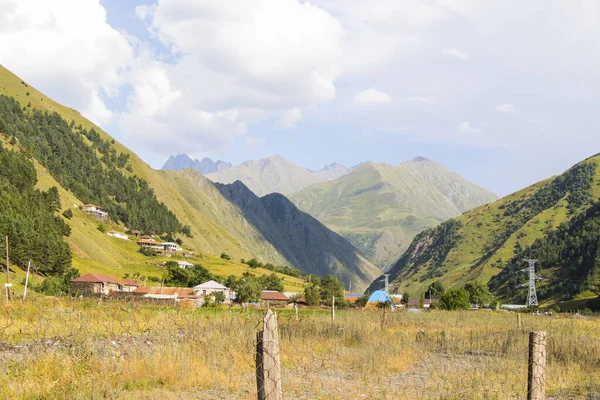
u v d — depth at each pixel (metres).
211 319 31.36
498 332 41.59
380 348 27.03
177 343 22.25
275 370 8.34
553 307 189.88
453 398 17.56
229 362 20.02
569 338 31.06
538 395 11.60
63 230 187.88
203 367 18.91
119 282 147.00
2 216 126.44
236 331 25.58
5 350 19.98
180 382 17.31
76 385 15.20
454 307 121.94
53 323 26.38
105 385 15.60
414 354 28.22
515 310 171.88
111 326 26.95
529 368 11.84
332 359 24.75
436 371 22.86
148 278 187.25
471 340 34.00
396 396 17.84
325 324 34.47
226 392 17.00
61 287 106.38
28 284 101.00
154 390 16.55
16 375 16.22
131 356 19.48
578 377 22.58
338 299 170.38
